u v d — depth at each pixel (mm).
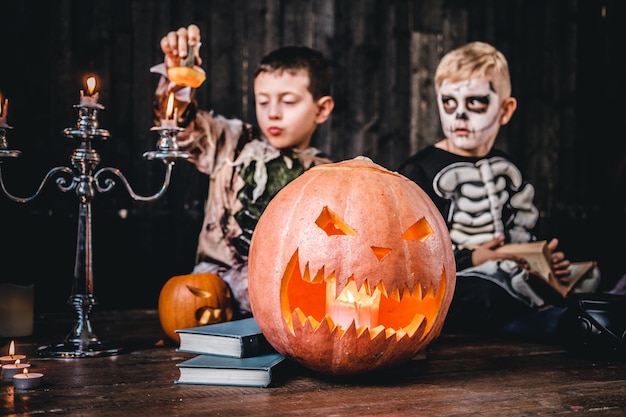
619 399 1234
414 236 1354
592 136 3291
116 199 2598
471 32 3082
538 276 1941
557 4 3211
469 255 2029
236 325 1503
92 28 2549
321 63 2254
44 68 2488
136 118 2611
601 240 3289
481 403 1201
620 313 1556
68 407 1155
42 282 2484
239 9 2734
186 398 1217
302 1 2816
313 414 1126
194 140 2047
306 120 2193
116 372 1411
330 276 1249
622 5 3305
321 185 1319
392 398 1229
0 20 2426
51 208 2500
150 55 2629
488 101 2203
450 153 2244
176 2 2656
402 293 1264
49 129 2498
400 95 2965
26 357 1553
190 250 2699
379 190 1309
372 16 2912
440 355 1620
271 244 1315
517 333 1826
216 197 2117
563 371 1456
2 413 1119
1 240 2424
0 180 1533
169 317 1685
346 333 1269
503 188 2219
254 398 1221
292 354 1324
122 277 2615
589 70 3275
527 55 3172
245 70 2750
